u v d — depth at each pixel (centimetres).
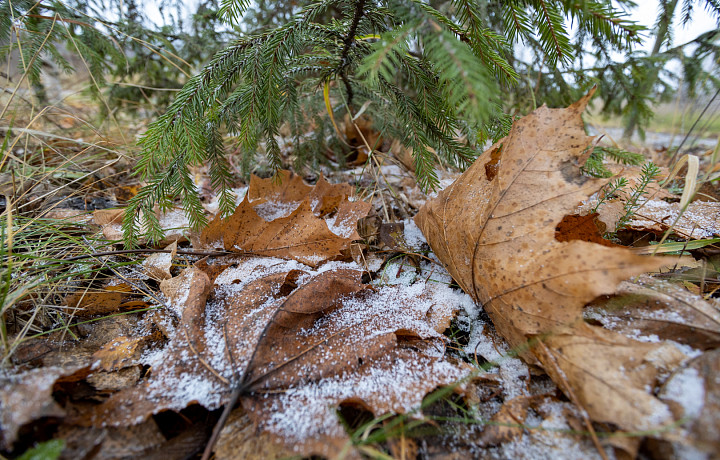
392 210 36
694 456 14
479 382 20
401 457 17
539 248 20
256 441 17
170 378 19
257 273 27
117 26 45
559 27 24
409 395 19
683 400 16
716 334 18
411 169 41
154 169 27
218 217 29
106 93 54
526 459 17
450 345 23
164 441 17
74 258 25
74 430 17
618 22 23
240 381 19
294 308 22
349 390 19
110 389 19
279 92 30
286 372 20
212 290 25
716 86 43
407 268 29
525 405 19
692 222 30
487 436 18
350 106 46
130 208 27
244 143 29
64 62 43
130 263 27
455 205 25
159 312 24
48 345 22
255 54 26
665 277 25
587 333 18
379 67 19
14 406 16
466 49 19
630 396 16
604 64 46
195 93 25
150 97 57
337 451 16
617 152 35
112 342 22
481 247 22
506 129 29
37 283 23
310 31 27
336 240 27
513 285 20
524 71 49
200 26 51
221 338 21
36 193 35
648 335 19
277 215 33
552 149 21
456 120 31
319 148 44
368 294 26
